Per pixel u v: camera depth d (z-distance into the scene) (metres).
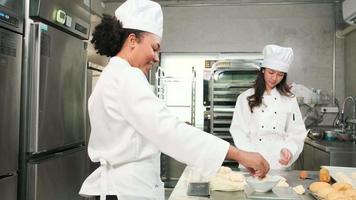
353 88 3.94
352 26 3.79
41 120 1.92
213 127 4.05
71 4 2.31
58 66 2.12
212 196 1.25
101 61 3.20
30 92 1.87
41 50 1.90
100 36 0.96
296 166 3.67
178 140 0.85
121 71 0.91
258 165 0.89
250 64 4.02
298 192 1.32
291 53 2.06
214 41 4.42
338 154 2.83
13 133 1.76
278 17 4.34
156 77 4.10
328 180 1.51
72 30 2.34
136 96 0.86
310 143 3.41
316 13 4.29
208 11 4.44
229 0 4.40
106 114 0.91
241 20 4.39
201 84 4.35
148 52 0.96
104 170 0.95
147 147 0.93
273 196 1.25
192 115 4.19
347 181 1.40
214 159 0.86
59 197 2.19
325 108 4.11
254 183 1.29
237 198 1.23
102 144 0.95
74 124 2.41
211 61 4.18
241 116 2.16
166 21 4.49
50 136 2.04
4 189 1.69
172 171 4.13
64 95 2.23
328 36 4.27
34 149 1.88
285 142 2.06
